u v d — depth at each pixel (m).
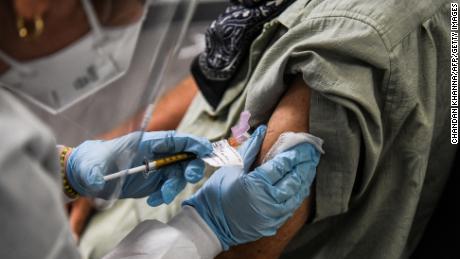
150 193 1.04
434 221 1.11
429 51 0.97
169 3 0.88
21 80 0.84
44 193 0.81
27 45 0.82
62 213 0.84
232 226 0.97
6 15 0.80
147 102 0.93
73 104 0.88
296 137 0.96
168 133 1.01
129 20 0.85
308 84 0.94
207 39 1.11
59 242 0.83
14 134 0.79
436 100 1.01
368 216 1.01
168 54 0.92
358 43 0.93
